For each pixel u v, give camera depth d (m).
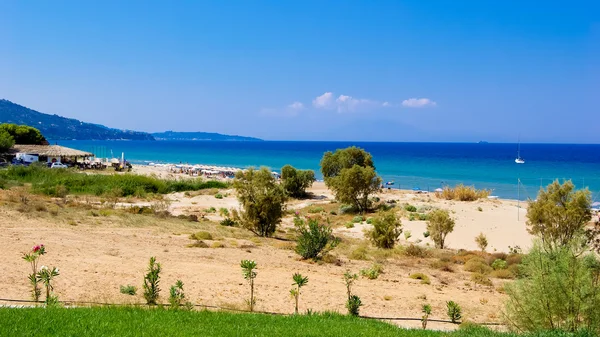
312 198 55.53
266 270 16.03
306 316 10.02
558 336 8.72
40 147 77.38
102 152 189.88
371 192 44.22
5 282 11.34
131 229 23.94
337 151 59.31
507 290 10.45
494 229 34.09
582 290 9.39
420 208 42.78
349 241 27.66
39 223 21.86
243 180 29.03
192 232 25.14
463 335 8.97
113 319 7.95
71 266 13.67
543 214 26.39
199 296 11.91
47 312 8.05
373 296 13.77
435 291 15.34
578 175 93.69
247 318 9.21
